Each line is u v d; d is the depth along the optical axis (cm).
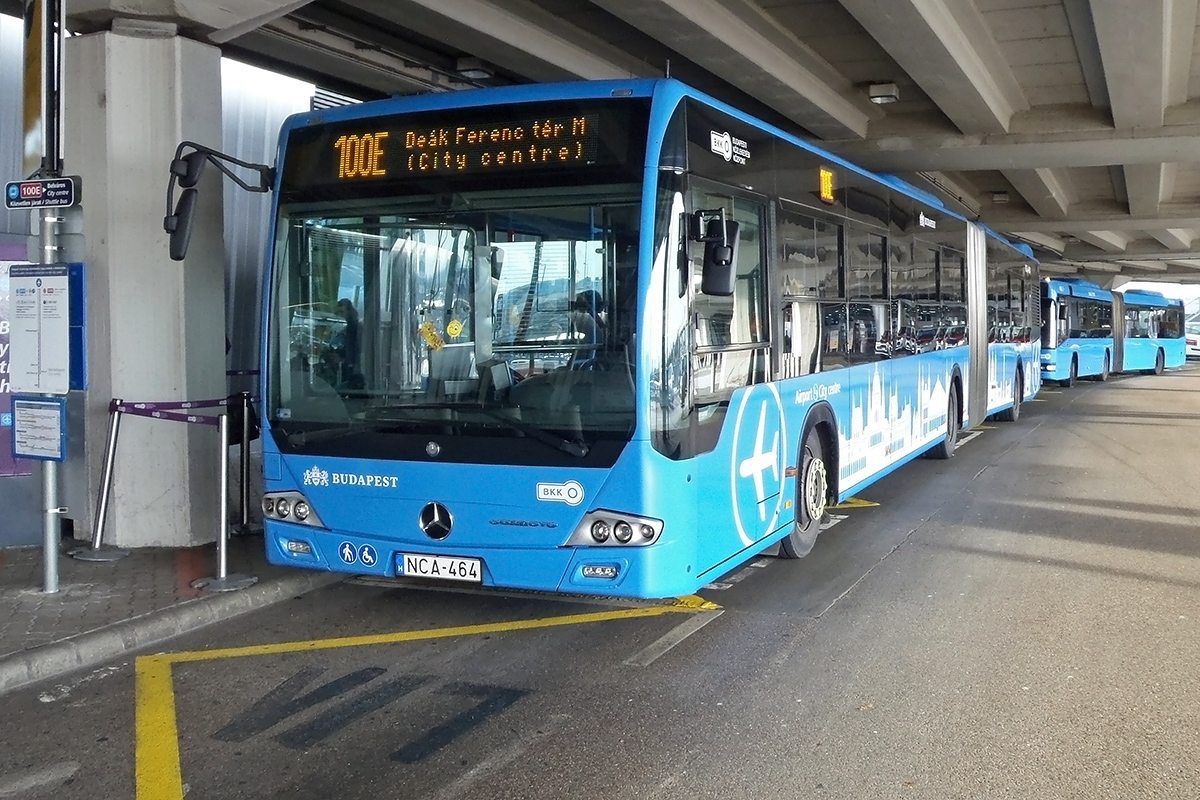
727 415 641
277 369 634
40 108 645
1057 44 1303
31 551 802
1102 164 1744
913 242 1152
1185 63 1366
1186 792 427
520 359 579
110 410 780
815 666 584
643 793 426
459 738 483
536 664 588
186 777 443
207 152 617
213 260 835
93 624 618
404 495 596
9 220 955
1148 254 3919
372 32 1126
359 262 617
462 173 597
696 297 596
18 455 671
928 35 1124
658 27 1093
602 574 562
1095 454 1514
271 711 517
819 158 832
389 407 604
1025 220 2739
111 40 788
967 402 1498
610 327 564
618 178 568
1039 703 527
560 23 1189
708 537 612
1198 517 1022
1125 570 805
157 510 811
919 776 441
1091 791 427
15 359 666
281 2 800
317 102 1312
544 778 440
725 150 645
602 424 561
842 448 888
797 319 775
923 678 563
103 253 799
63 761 459
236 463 1132
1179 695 538
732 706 523
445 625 663
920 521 1002
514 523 575
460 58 1239
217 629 653
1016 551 872
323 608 700
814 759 459
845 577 784
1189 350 6331
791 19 1209
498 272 587
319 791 429
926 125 1667
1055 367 3094
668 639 633
